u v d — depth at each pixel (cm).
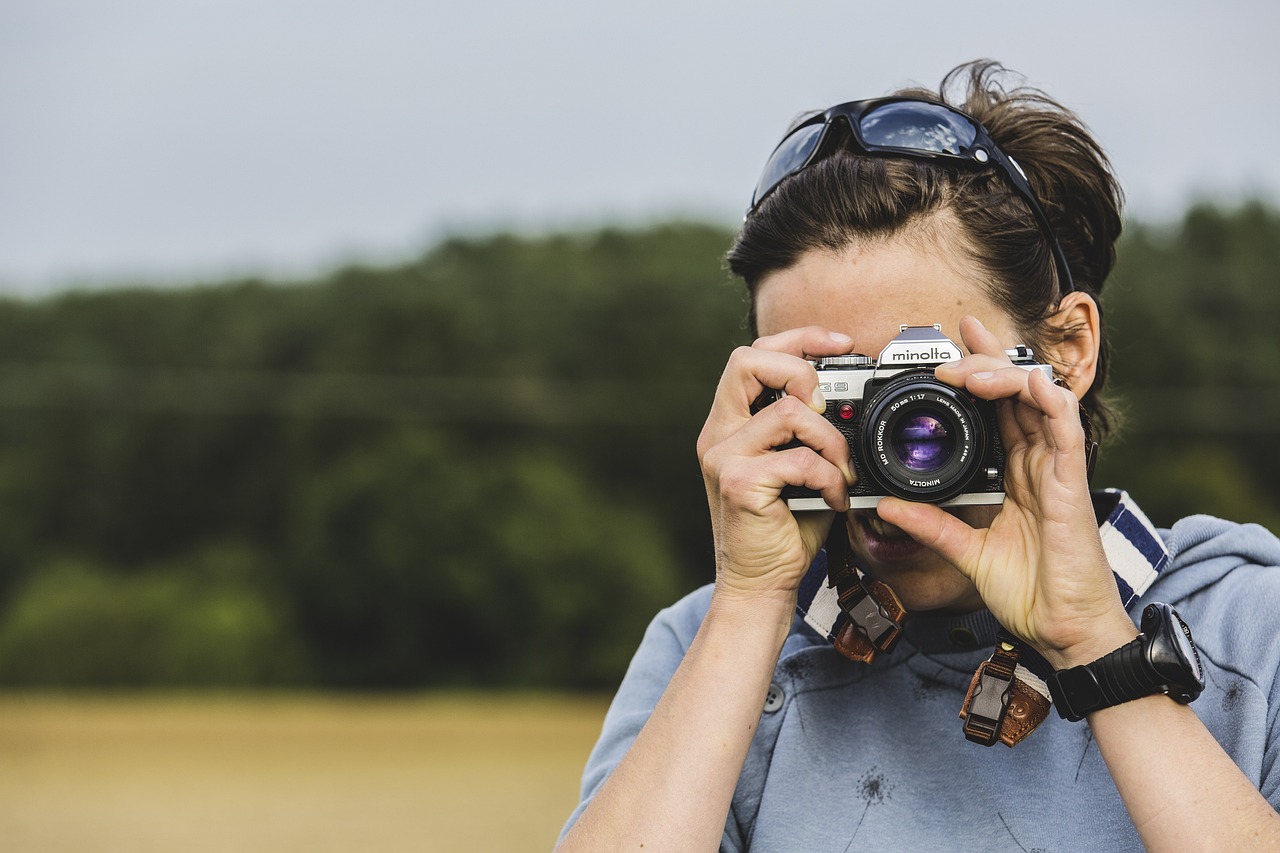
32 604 4753
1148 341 4444
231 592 4806
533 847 1276
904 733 180
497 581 4616
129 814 1602
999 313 183
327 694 4506
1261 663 168
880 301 180
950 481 170
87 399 5350
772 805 182
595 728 3003
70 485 5244
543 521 4716
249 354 5850
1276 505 4284
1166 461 4225
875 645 179
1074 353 190
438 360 5269
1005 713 169
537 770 2072
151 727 2945
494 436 5122
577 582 4675
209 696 4328
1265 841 146
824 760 182
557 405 5212
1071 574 162
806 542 177
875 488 176
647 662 205
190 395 5253
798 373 178
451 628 4675
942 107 186
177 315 6725
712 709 169
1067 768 172
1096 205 200
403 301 5406
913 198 180
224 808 1638
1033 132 198
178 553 5172
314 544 4719
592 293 5956
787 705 189
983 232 181
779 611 175
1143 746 154
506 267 8375
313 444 5109
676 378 5388
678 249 8919
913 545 181
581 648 4669
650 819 164
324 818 1523
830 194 182
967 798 173
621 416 5206
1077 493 163
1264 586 173
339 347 5353
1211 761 153
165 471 5222
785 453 174
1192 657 155
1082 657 161
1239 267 6244
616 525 4903
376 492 4691
